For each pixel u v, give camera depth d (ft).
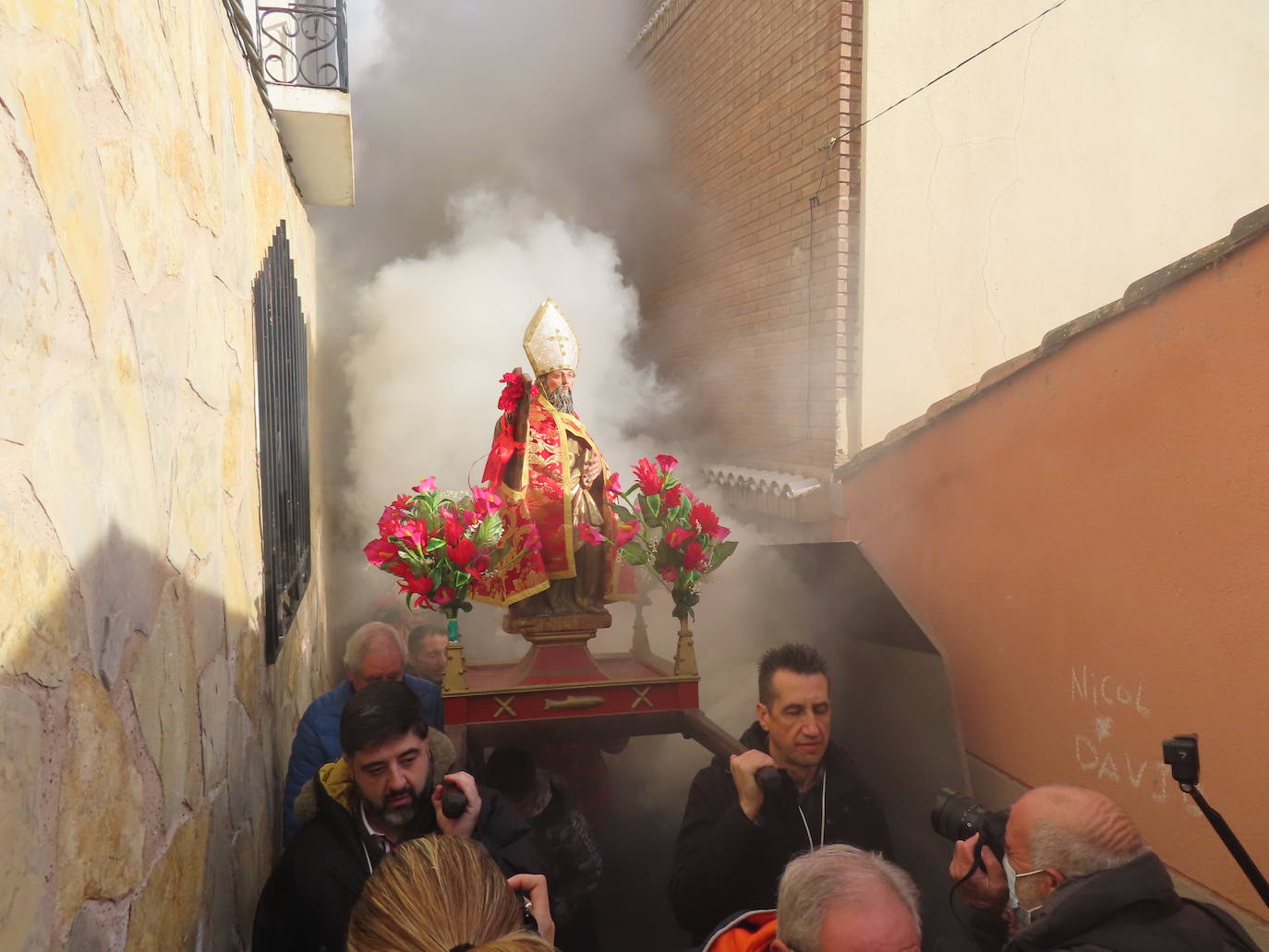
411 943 4.03
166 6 7.10
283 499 13.15
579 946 9.57
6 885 3.83
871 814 9.12
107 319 5.39
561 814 9.73
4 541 3.91
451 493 11.12
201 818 7.25
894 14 18.97
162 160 6.79
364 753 7.06
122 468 5.57
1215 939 5.24
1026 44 19.34
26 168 4.26
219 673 8.17
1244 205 19.39
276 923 7.58
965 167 19.30
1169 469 7.82
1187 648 7.64
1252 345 6.98
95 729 4.95
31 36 4.39
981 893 6.86
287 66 17.81
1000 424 10.27
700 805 9.04
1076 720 9.05
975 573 10.80
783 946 5.03
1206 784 7.45
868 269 19.07
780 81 21.86
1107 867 5.43
